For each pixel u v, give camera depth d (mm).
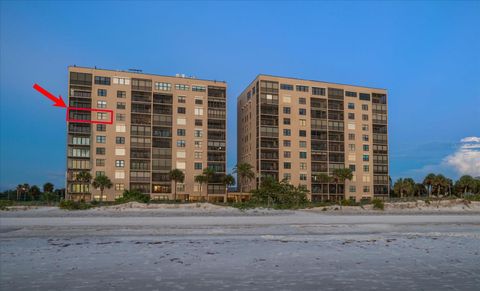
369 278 14094
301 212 54781
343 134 100812
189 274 14664
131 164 86688
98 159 84438
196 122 92438
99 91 86312
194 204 63219
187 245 22188
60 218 40906
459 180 125188
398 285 13094
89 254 19047
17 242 23391
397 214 54281
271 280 13766
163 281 13594
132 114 87875
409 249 21000
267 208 61094
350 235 27516
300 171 95562
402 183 115312
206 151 92188
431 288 12758
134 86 88688
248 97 104625
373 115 104438
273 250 20469
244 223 35625
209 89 95188
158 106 90500
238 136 113625
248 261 17297
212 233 28203
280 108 96250
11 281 13547
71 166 83812
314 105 100000
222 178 90562
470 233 29188
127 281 13586
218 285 13070
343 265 16453
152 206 61375
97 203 69688
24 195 119250
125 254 19062
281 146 94938
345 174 91062
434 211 61406
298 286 12961
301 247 21578
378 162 103500
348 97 102562
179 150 90375
